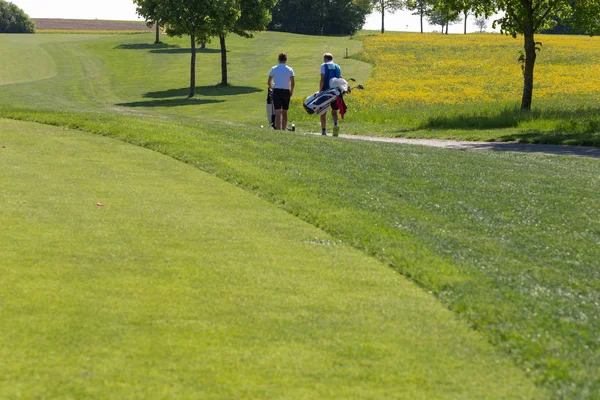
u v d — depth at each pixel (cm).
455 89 7350
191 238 1140
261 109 6369
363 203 1499
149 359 702
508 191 1731
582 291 1009
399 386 671
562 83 7869
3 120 2483
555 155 2547
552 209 1550
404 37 16912
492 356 752
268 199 1473
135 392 634
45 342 731
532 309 904
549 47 12681
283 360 715
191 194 1477
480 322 843
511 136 3500
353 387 663
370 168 1972
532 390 674
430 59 11156
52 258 1002
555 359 744
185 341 749
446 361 733
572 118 4231
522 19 5178
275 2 10075
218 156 1934
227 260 1039
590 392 671
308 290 932
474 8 5334
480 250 1196
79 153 1875
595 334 830
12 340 732
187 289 909
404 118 4747
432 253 1141
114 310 826
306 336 779
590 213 1520
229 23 8462
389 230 1271
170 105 7031
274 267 1020
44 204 1304
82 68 11675
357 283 974
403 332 805
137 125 2459
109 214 1259
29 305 827
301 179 1719
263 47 14912
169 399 623
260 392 644
